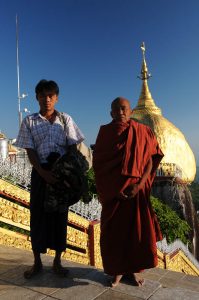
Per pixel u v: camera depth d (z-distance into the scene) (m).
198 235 22.17
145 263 4.21
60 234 4.41
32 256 5.67
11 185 7.44
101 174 4.33
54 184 4.25
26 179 8.02
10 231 7.11
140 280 4.41
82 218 8.60
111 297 4.04
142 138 4.34
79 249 8.56
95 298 4.01
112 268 4.26
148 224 4.26
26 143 4.39
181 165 26.16
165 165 21.59
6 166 7.85
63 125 4.52
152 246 4.21
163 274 6.95
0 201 7.08
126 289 4.25
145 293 4.16
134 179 4.23
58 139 4.44
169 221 15.54
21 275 4.64
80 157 4.43
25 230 8.07
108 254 4.30
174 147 26.25
